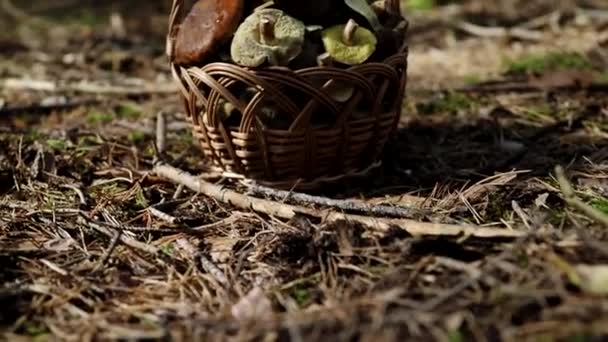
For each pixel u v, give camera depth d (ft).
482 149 6.61
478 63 8.39
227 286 5.40
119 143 6.82
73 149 6.68
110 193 6.18
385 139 6.18
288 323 5.09
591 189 5.90
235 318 5.19
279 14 5.79
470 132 6.88
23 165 6.43
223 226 5.87
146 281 5.50
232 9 5.82
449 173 6.25
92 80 8.30
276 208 5.85
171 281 5.49
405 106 7.36
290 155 5.95
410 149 6.65
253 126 5.90
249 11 5.92
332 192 6.17
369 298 5.18
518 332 4.97
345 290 5.32
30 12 12.67
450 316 5.04
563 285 5.11
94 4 13.29
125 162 6.57
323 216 5.75
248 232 5.81
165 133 6.82
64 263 5.61
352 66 5.82
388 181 6.28
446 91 7.61
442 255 5.42
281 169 6.02
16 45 10.14
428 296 5.16
